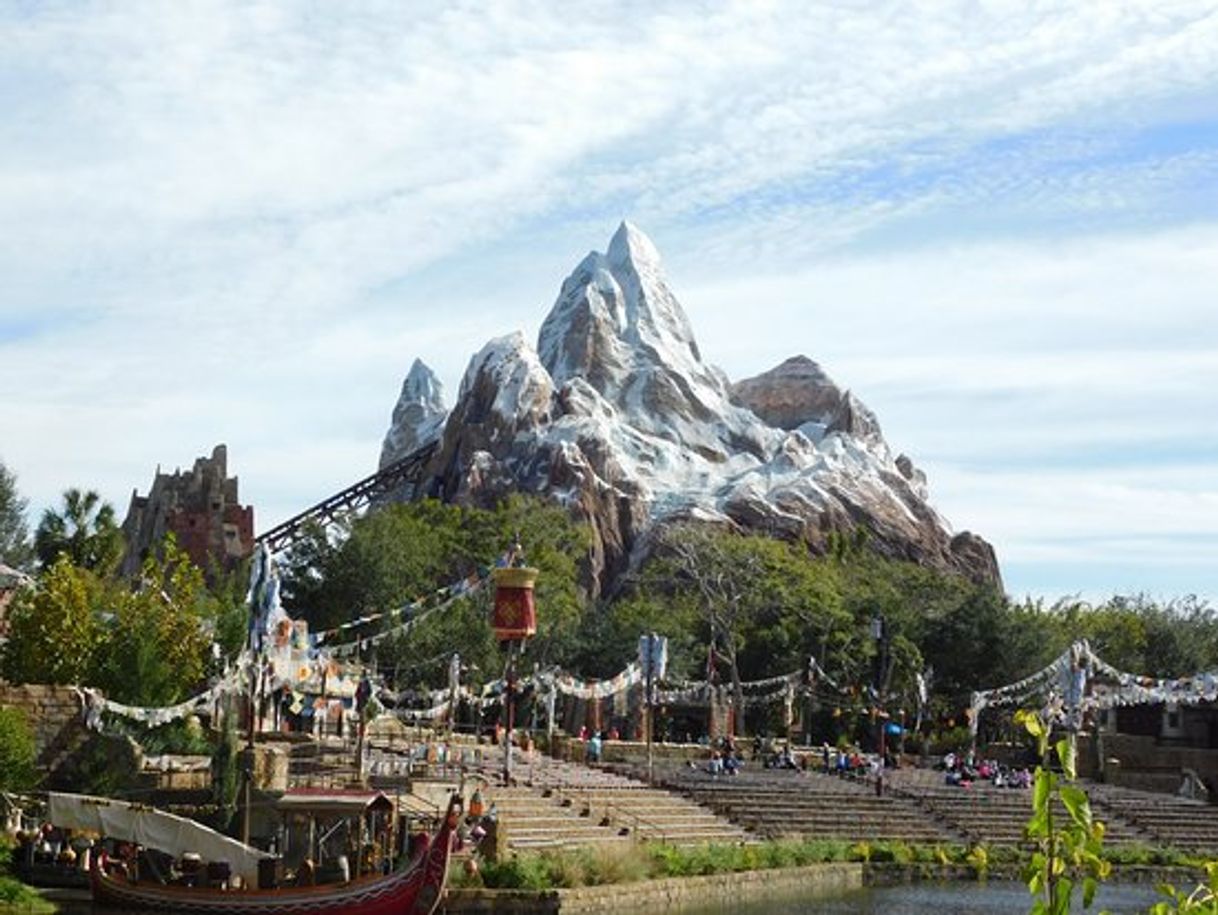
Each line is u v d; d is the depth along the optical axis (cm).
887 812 8469
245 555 16638
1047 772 1354
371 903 4503
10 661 7325
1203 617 16038
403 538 14275
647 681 8462
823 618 14288
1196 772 10594
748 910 5762
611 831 6750
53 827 5150
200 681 7506
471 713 11219
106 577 9756
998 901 6462
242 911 4531
